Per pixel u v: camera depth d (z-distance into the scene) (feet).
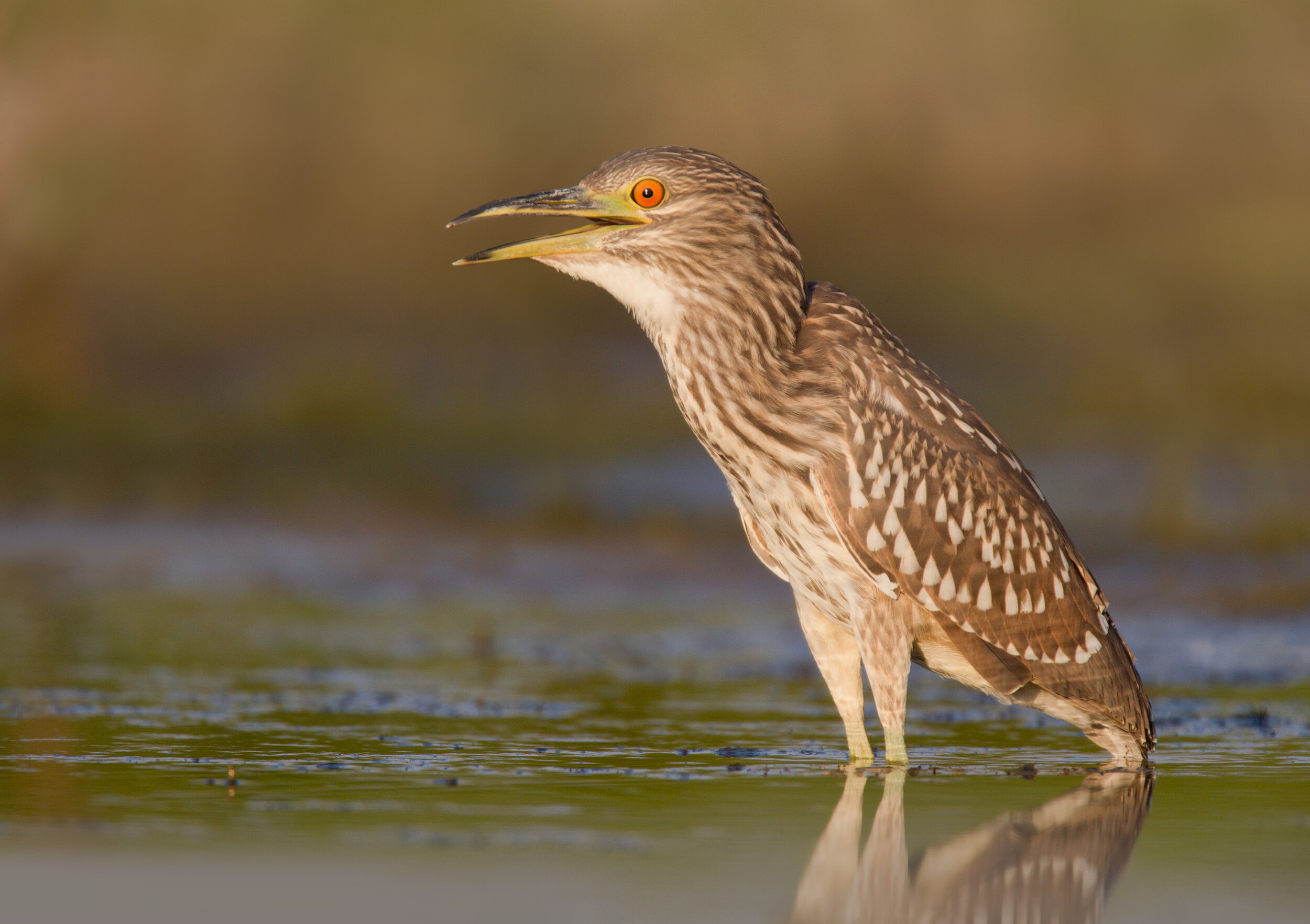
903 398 25.98
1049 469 62.80
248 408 73.41
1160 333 90.48
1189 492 57.72
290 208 102.73
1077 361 84.64
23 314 72.28
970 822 21.98
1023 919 17.75
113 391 75.05
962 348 89.45
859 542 25.53
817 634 26.81
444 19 109.19
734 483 26.78
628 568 51.90
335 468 66.95
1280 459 63.52
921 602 25.76
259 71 102.17
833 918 17.63
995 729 30.22
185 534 56.70
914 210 111.86
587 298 99.55
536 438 71.41
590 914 17.53
